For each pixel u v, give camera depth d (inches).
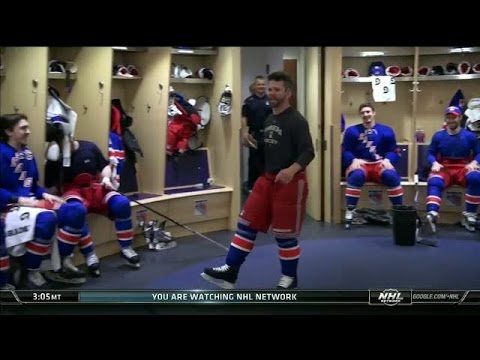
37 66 145.6
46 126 147.3
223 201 196.2
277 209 131.0
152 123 184.9
